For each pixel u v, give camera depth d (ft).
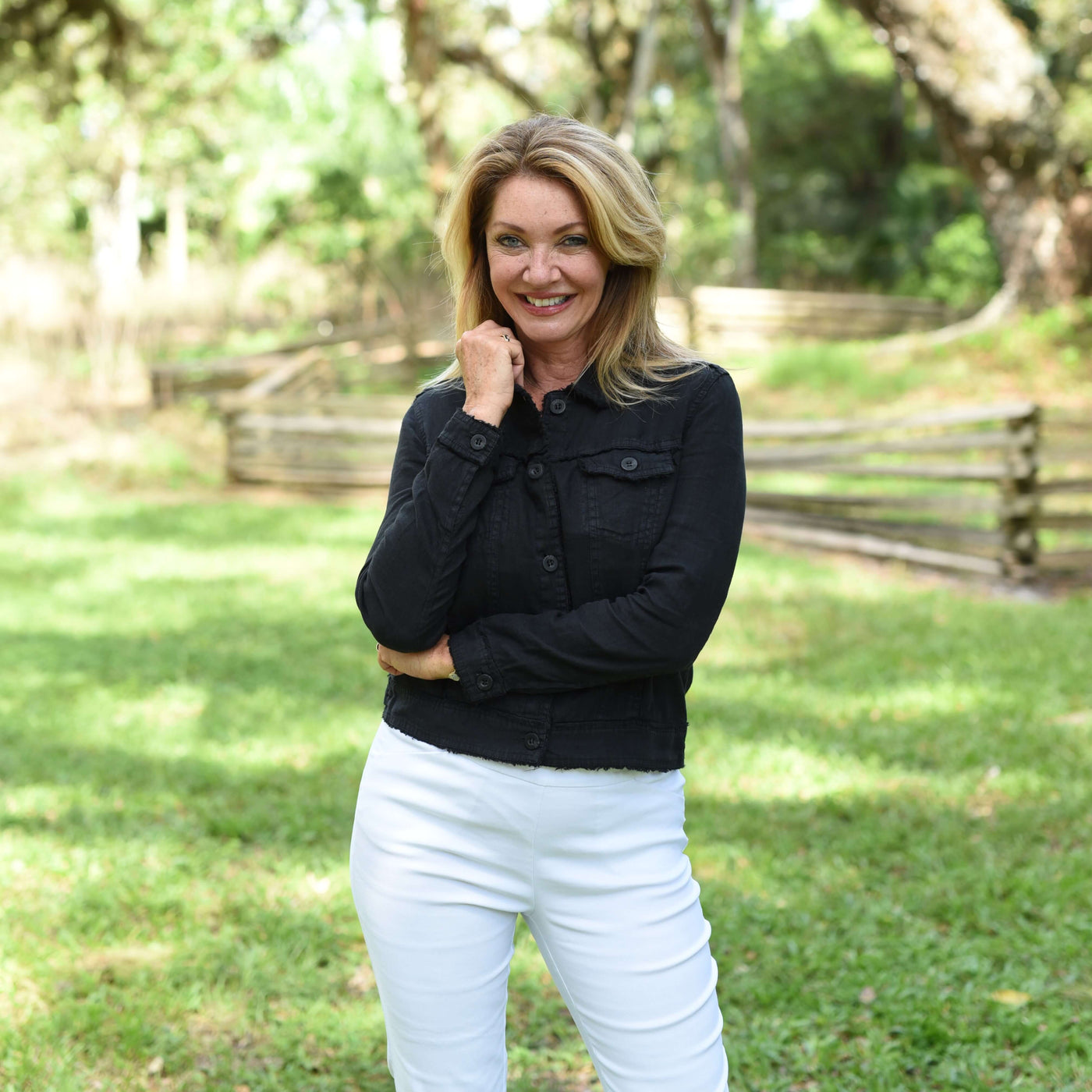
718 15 86.38
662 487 6.00
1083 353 49.78
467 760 6.01
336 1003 10.85
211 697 19.93
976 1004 10.27
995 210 54.19
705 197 90.68
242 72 77.30
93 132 86.43
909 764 16.31
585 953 6.08
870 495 33.37
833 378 52.95
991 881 12.48
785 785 15.71
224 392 54.85
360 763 16.76
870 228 92.99
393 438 42.16
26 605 26.17
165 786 15.93
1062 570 28.58
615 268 6.23
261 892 12.72
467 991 6.16
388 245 83.41
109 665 21.91
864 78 91.40
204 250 110.93
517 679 5.87
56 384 55.88
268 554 31.73
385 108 85.92
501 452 6.07
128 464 44.91
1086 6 48.62
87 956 11.49
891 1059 9.48
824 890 12.71
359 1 68.69
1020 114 50.93
